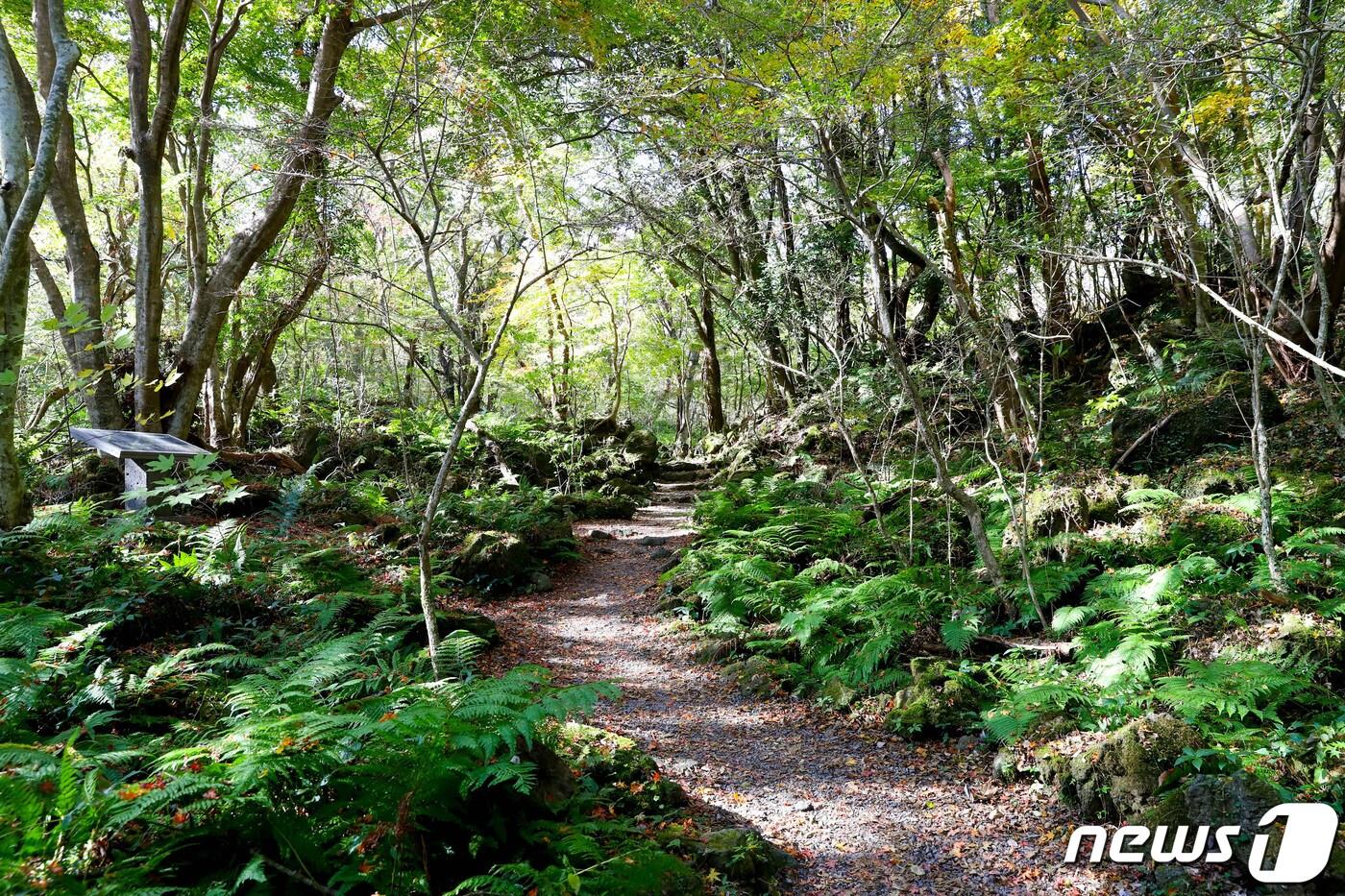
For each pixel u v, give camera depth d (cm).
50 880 215
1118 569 693
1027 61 824
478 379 533
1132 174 1075
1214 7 674
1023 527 677
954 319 1403
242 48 1226
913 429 1288
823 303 1009
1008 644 625
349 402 1719
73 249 1006
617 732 560
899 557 825
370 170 598
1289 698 473
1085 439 1073
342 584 727
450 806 315
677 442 2983
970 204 1462
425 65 661
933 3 665
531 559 1020
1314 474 772
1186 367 1176
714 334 2198
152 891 220
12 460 666
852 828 434
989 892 374
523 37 984
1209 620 564
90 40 1161
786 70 698
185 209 1345
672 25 1023
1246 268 923
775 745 545
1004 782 475
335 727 300
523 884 306
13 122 633
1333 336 1009
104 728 385
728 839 386
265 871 270
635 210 753
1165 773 411
